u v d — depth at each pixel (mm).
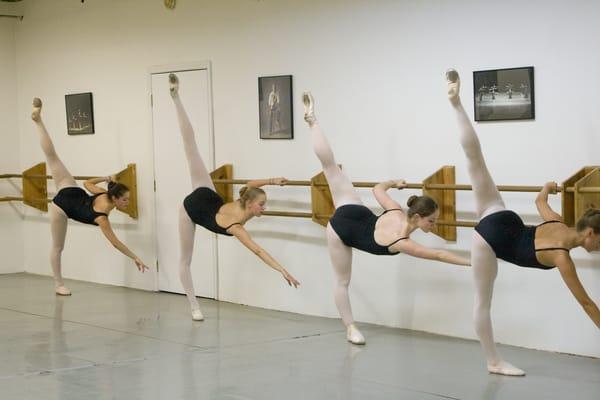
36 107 8531
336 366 5641
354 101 7109
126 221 9398
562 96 5820
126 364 5805
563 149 5828
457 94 5180
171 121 8789
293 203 7652
